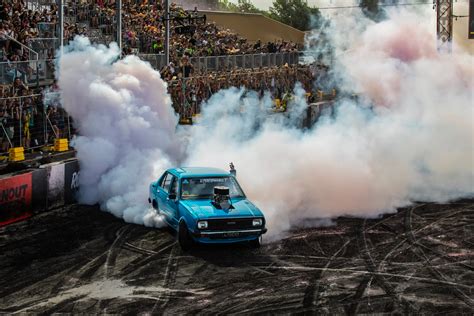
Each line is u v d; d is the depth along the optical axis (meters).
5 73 21.03
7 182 14.75
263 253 12.73
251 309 9.76
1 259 12.17
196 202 13.27
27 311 9.58
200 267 11.77
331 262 12.20
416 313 9.70
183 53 32.59
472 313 9.73
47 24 26.06
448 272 11.68
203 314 9.55
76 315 9.45
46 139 20.22
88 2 31.56
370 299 10.26
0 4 24.66
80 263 11.96
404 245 13.45
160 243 13.34
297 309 9.78
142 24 33.72
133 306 9.83
